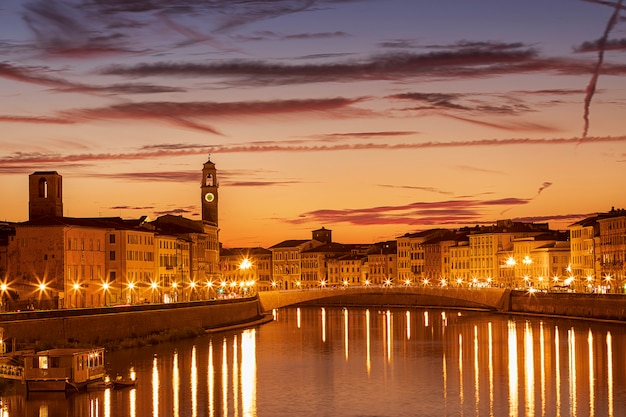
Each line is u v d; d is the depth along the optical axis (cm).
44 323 18388
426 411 14250
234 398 15075
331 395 15375
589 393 15362
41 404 14238
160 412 14000
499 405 14588
